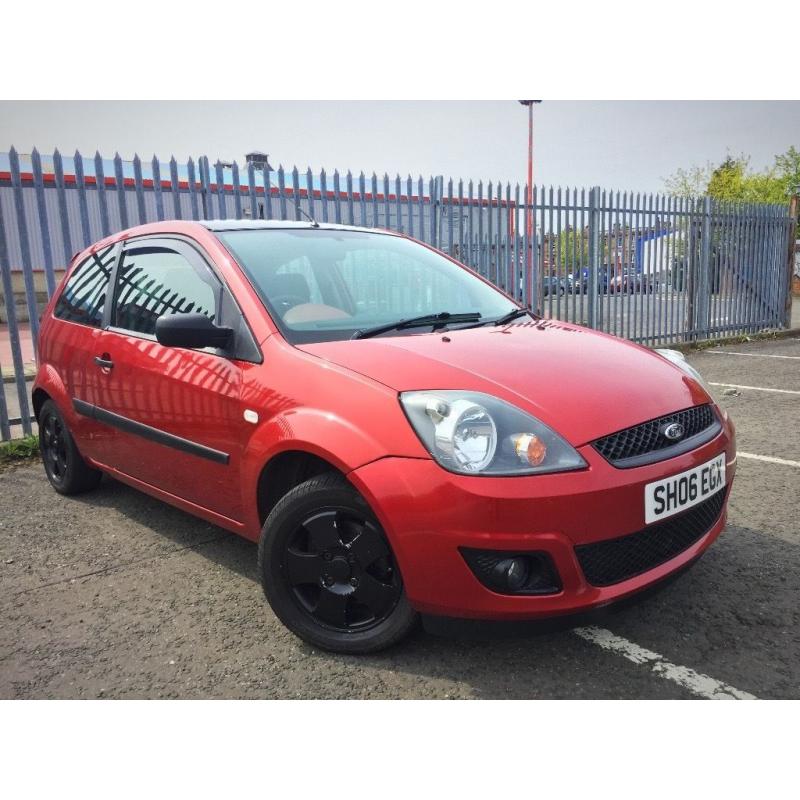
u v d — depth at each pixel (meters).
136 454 3.60
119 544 3.76
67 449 4.34
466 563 2.25
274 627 2.87
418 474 2.28
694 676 2.46
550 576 2.27
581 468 2.27
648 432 2.49
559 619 2.28
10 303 5.83
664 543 2.50
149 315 3.52
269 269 3.19
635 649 2.63
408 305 3.45
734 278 12.68
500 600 2.25
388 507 2.31
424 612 2.37
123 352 3.58
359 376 2.54
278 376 2.73
